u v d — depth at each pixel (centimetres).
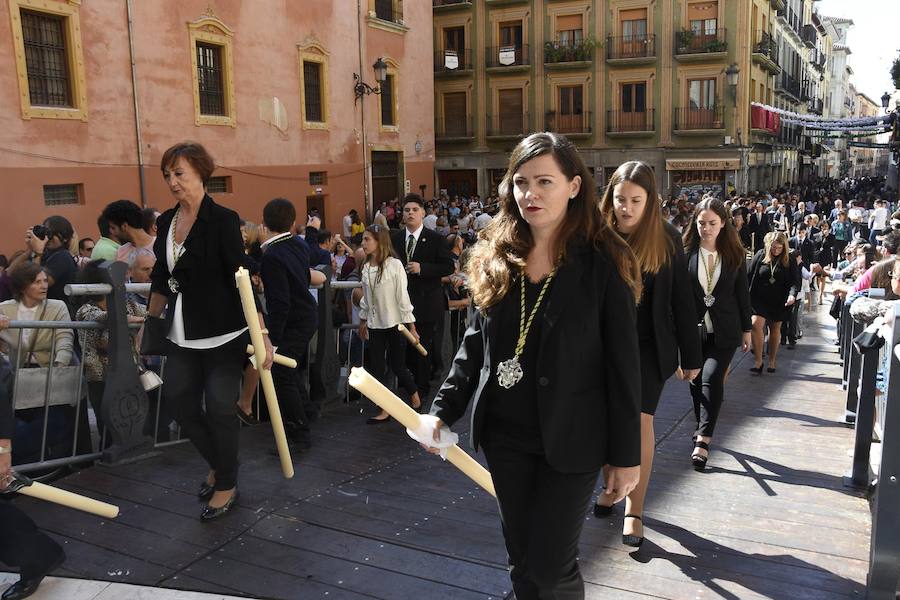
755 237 1941
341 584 306
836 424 564
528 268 217
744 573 317
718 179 3109
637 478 213
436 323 623
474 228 1838
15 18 1341
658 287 351
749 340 499
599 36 3147
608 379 212
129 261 558
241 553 334
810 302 1317
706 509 390
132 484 412
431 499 396
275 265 469
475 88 3381
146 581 310
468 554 331
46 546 296
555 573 214
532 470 220
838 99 7906
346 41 2295
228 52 1847
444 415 229
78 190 1505
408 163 2673
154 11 1638
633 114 3153
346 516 373
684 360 369
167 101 1684
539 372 209
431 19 2772
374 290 563
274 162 2033
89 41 1496
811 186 4559
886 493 279
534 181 207
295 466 448
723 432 544
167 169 350
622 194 348
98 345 467
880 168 10394
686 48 3033
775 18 3738
